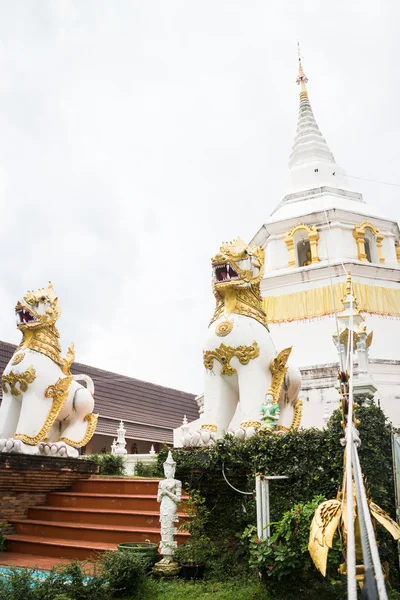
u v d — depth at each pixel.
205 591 7.45
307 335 20.98
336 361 19.48
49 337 13.98
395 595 6.84
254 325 11.95
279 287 22.75
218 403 11.73
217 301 12.84
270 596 7.05
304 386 19.30
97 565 8.35
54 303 14.06
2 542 9.93
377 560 2.71
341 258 22.81
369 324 20.78
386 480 7.99
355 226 23.80
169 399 38.69
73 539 10.62
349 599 2.45
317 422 18.30
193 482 9.40
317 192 26.34
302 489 8.18
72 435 14.25
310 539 6.02
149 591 7.35
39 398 13.16
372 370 18.95
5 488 11.89
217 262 12.47
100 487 12.92
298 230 23.78
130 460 16.70
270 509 8.19
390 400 18.31
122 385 35.03
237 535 8.23
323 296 21.64
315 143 29.48
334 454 8.07
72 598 6.62
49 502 12.70
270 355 11.93
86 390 14.84
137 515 10.59
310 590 6.97
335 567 6.73
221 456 9.05
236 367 11.71
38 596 6.52
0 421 13.23
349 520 3.11
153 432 35.19
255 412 11.14
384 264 23.78
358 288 21.58
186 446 10.19
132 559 7.51
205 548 8.52
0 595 6.47
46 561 9.71
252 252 12.73
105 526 10.58
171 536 8.32
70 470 13.29
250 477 8.67
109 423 31.97
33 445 12.76
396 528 6.09
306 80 32.28
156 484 12.14
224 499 9.17
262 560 7.03
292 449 8.42
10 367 13.42
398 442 7.88
